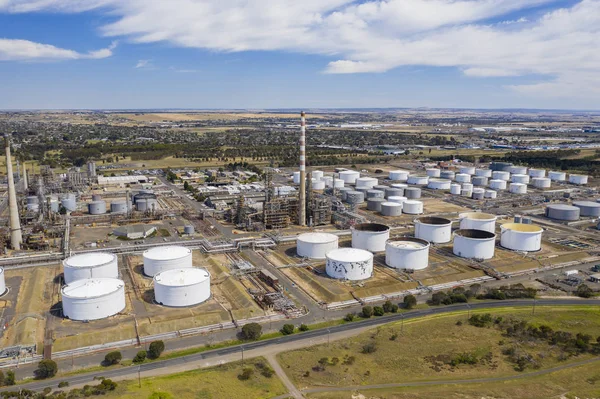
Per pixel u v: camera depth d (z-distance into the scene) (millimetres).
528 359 97625
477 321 114875
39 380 90812
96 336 105688
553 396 85062
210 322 114500
